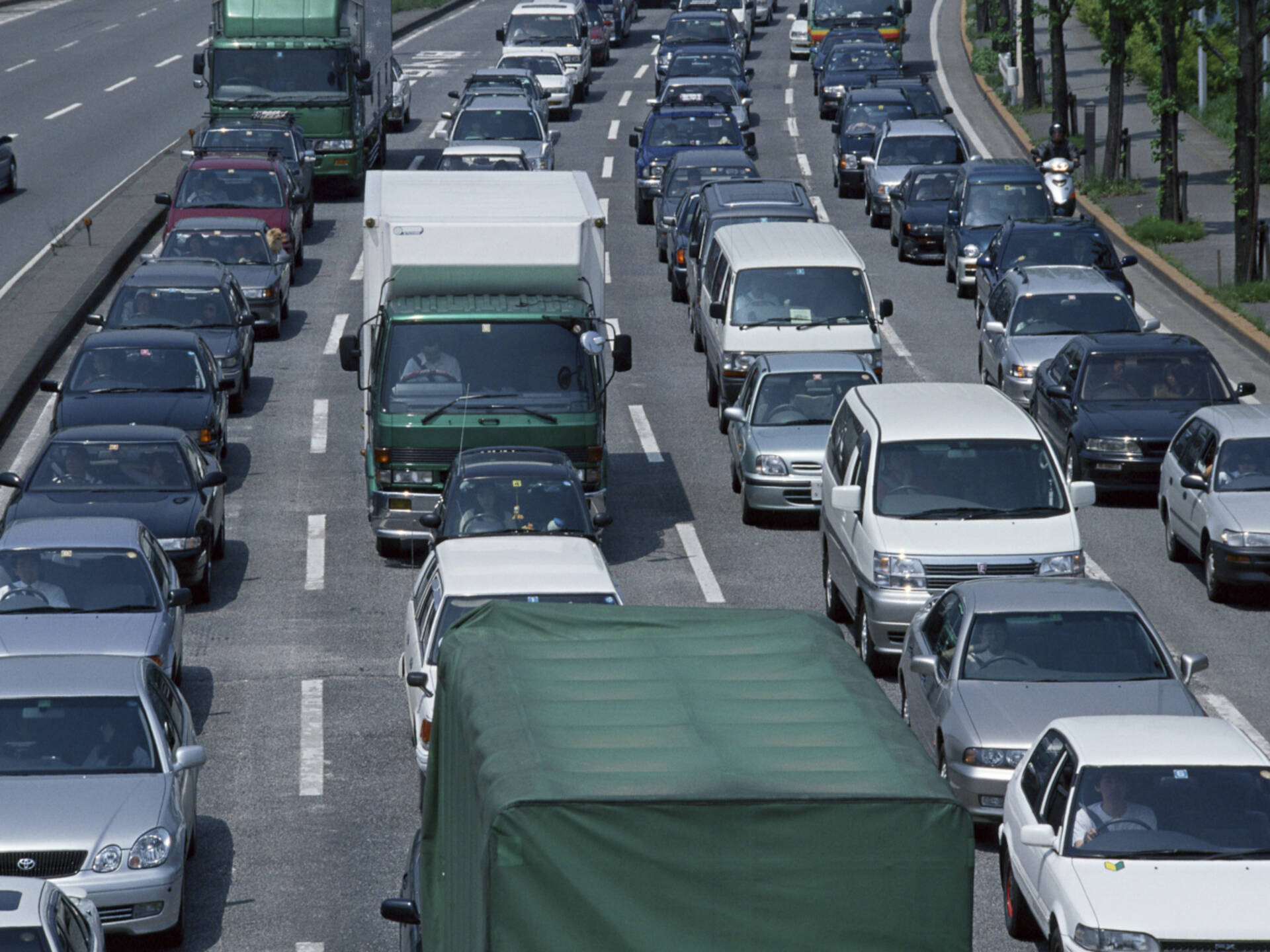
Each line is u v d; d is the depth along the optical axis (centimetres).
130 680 5044
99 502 7550
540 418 7894
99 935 4003
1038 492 6600
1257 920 3856
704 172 14575
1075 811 4159
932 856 2555
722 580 7788
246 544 8356
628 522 8731
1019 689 5194
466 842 2831
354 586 7762
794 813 2538
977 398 7112
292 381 11231
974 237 13225
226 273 11275
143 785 4712
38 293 12525
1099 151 18062
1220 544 7231
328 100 16162
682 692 2986
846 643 3303
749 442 8650
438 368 7938
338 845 5209
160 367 9356
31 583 6262
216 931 4678
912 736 2808
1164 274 13188
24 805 4578
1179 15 13750
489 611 3434
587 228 8219
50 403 10512
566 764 2655
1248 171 12394
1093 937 3866
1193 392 8875
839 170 16988
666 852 2527
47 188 16425
